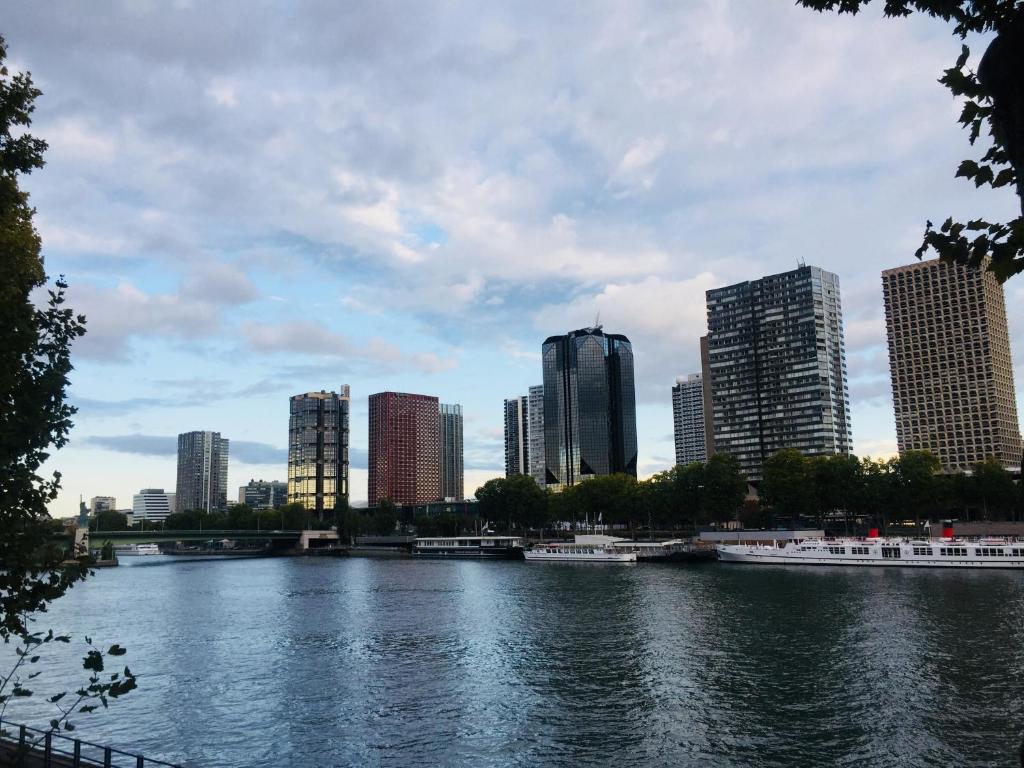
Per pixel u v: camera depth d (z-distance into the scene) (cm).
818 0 912
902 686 6072
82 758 2973
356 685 6862
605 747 5028
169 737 5469
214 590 16162
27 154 2236
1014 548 15300
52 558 1716
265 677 7262
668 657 7512
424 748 5131
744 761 4691
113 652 1753
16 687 1719
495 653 8088
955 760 4559
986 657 6875
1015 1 741
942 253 746
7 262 1998
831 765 4581
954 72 747
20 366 1791
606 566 19825
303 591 15512
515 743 5162
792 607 10375
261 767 4859
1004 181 723
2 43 2217
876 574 14725
